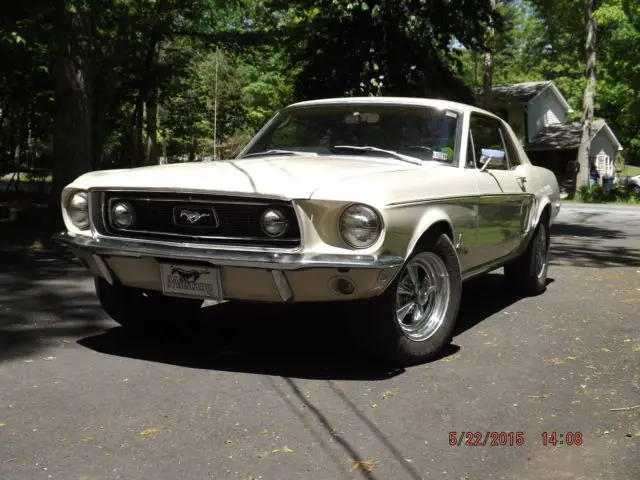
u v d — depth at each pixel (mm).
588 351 5004
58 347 5016
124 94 21078
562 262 10039
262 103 49000
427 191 4598
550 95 46719
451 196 4852
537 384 4242
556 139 43656
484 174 5586
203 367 4551
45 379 4270
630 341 5281
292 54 16203
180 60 20891
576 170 35188
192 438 3377
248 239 4293
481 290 7547
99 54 13898
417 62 14695
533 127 44625
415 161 5191
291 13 21594
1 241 11055
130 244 4570
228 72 47688
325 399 3953
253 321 5852
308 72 15266
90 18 12430
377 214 4105
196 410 3754
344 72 14812
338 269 4051
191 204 4445
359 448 3277
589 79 34469
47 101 17250
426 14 14383
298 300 4285
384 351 4477
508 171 6227
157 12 17750
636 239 13797
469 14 14688
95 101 18500
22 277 7949
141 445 3287
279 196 4117
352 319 4430
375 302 4359
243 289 4328
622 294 7285
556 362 4723
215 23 23703
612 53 33062
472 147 5652
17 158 20188
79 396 3963
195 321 5840
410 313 4711
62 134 13062
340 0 14023
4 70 12008
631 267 9484
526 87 45188
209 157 47344
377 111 5668
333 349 5020
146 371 4453
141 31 16938
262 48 20953
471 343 5246
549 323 5922
